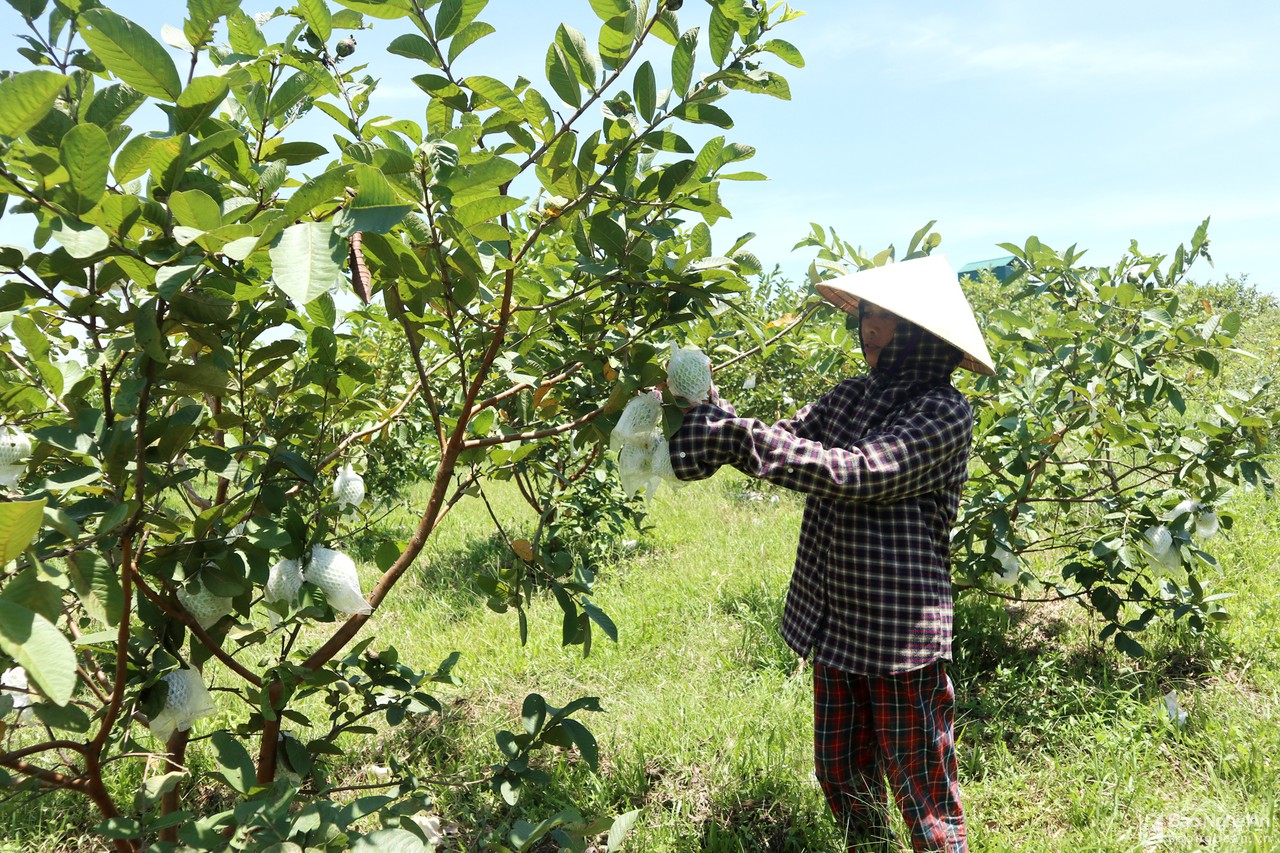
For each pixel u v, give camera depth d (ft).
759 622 12.69
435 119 5.26
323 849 4.27
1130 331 11.48
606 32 4.57
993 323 12.10
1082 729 9.61
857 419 7.01
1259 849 7.06
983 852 7.59
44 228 3.17
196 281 4.19
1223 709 9.88
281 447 5.62
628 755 9.26
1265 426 10.49
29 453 4.53
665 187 4.85
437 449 16.08
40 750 4.58
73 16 4.17
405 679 7.05
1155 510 11.17
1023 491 11.28
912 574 6.44
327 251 3.01
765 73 4.90
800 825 8.04
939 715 6.73
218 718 9.99
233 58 5.41
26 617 2.74
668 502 22.43
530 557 6.21
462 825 8.24
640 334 5.69
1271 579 13.52
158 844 4.40
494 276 6.18
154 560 4.79
